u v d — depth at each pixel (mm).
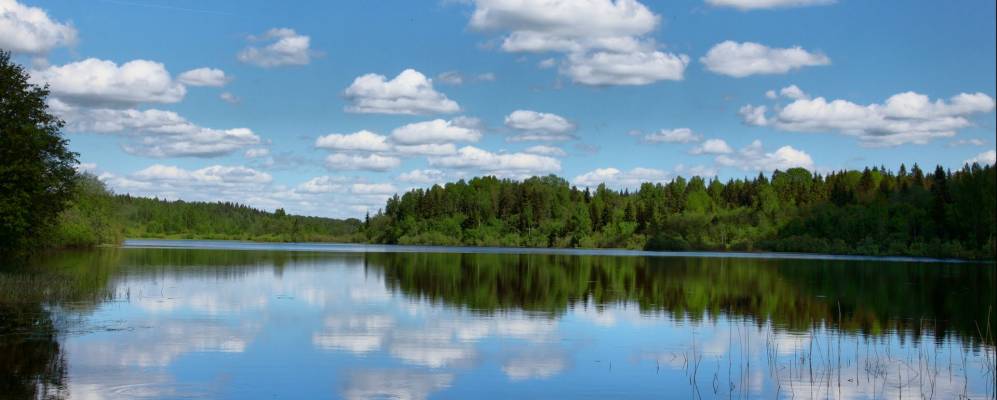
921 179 158000
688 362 25531
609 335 30641
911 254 120375
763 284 56062
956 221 118938
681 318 36000
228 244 175500
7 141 47125
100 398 19453
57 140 50781
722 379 23250
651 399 20875
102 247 112938
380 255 108562
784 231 149625
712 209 179500
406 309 37562
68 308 34750
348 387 21344
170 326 30562
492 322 33562
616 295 46344
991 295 48688
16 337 26969
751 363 25594
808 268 79000
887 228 131125
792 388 22344
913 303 43719
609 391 21594
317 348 26641
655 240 155375
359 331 30391
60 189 51750
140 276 54375
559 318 35281
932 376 24109
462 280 56969
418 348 27016
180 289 45312
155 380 21453
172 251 107062
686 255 120938
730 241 153875
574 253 130000
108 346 25844
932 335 31844
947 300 45438
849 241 135875
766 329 32906
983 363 26141
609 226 178250
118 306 36188
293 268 69000
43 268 57906
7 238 50688
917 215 129000
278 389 20938
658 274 66812
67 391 19984
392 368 23750
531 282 55812
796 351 27844
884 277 64938
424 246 184625
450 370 23672
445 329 31328
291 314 35000
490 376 23000
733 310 39406
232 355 25094
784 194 176500
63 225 95812
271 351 25938
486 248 166875
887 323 35250
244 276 57344
